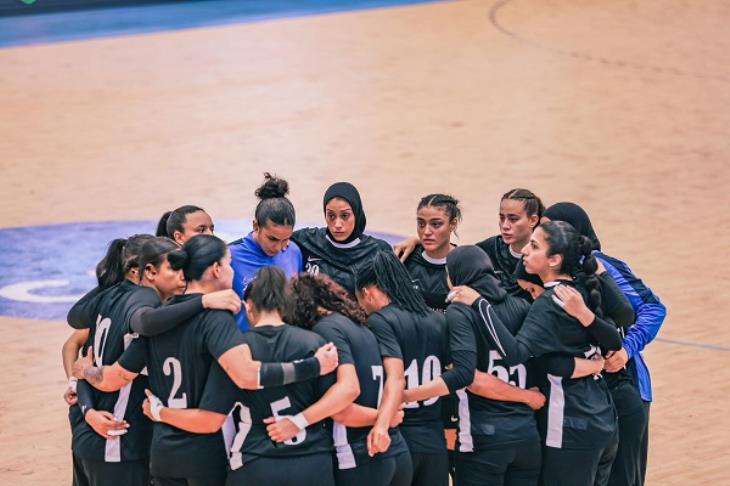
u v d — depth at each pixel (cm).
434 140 3369
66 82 4031
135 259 1188
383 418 1096
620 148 3297
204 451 1095
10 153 3262
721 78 4059
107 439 1158
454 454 1221
